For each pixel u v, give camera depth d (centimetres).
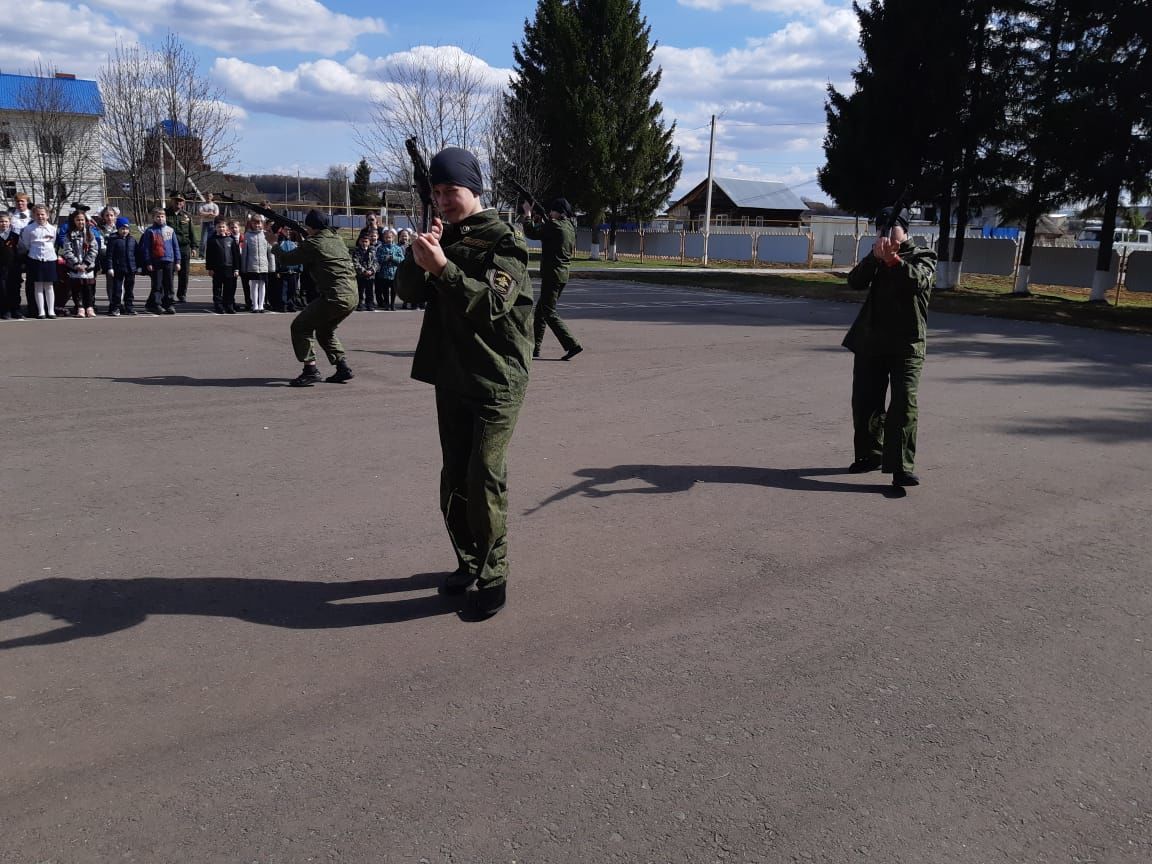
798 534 546
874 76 2577
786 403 927
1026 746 328
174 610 420
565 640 402
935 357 1320
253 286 1675
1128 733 338
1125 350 1453
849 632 417
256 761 307
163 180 3180
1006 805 294
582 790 296
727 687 365
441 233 419
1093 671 386
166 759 307
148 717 332
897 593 463
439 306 419
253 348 1212
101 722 328
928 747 326
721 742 326
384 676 367
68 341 1241
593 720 338
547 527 547
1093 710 354
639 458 704
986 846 274
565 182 4625
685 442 757
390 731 328
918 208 3238
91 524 530
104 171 3706
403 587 454
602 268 3875
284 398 893
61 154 3706
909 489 643
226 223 1673
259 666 372
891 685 370
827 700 357
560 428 795
